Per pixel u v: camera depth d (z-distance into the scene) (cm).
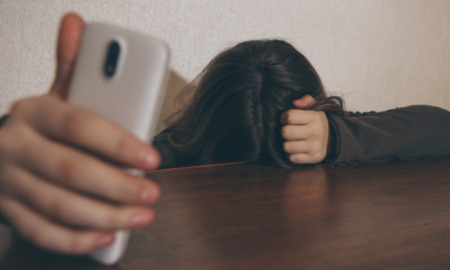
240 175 42
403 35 118
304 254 20
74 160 15
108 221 16
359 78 112
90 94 20
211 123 55
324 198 32
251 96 51
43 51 74
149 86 18
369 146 51
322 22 100
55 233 16
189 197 32
